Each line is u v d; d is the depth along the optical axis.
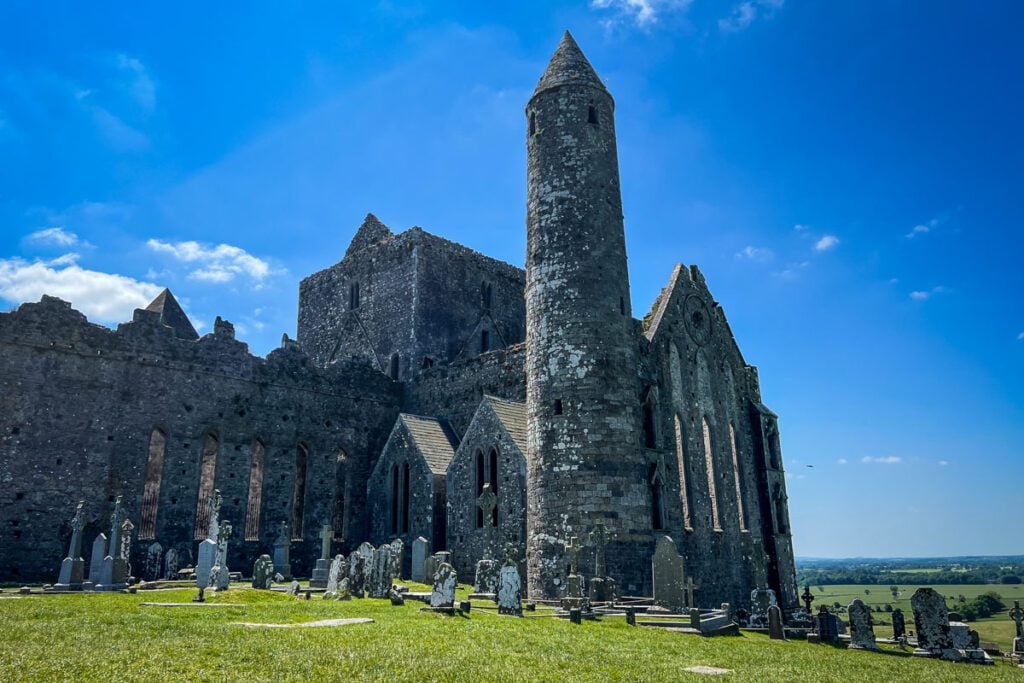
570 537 30.34
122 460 39.03
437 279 56.94
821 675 17.30
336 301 61.88
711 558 40.97
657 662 16.81
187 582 32.81
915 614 24.69
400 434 44.53
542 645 17.53
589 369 32.72
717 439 45.12
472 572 37.09
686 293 46.34
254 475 45.91
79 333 39.09
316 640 16.19
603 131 37.03
